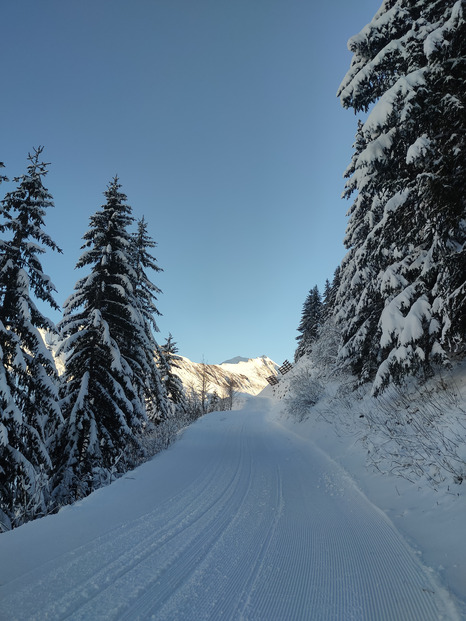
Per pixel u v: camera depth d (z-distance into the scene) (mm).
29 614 2785
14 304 9977
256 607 2936
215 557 3938
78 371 12648
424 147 6246
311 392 18984
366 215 10812
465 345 8578
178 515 5535
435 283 7852
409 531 4238
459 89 6254
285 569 3631
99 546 4219
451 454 5289
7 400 8711
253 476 8523
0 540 4250
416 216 7262
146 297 18328
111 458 12188
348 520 4980
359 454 8453
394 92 6516
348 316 14750
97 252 13617
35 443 10047
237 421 26828
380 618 2725
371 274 11891
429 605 2803
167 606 2936
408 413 8281
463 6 5641
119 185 14453
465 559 3281
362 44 8391
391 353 8422
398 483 5875
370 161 7105
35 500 9023
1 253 10039
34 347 9703
